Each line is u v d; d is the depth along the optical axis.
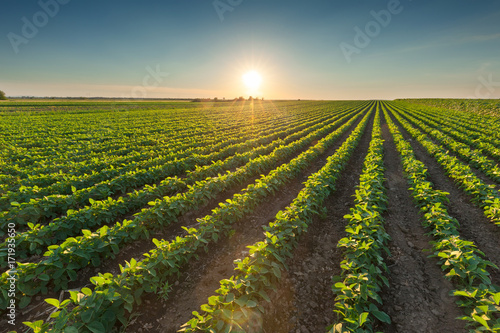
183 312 4.23
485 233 6.23
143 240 6.22
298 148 16.97
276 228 5.59
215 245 6.06
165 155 14.68
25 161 12.47
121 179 9.32
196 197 7.62
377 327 3.78
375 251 4.96
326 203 8.38
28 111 48.38
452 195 8.87
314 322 3.99
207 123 32.66
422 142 17.47
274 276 4.62
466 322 3.64
